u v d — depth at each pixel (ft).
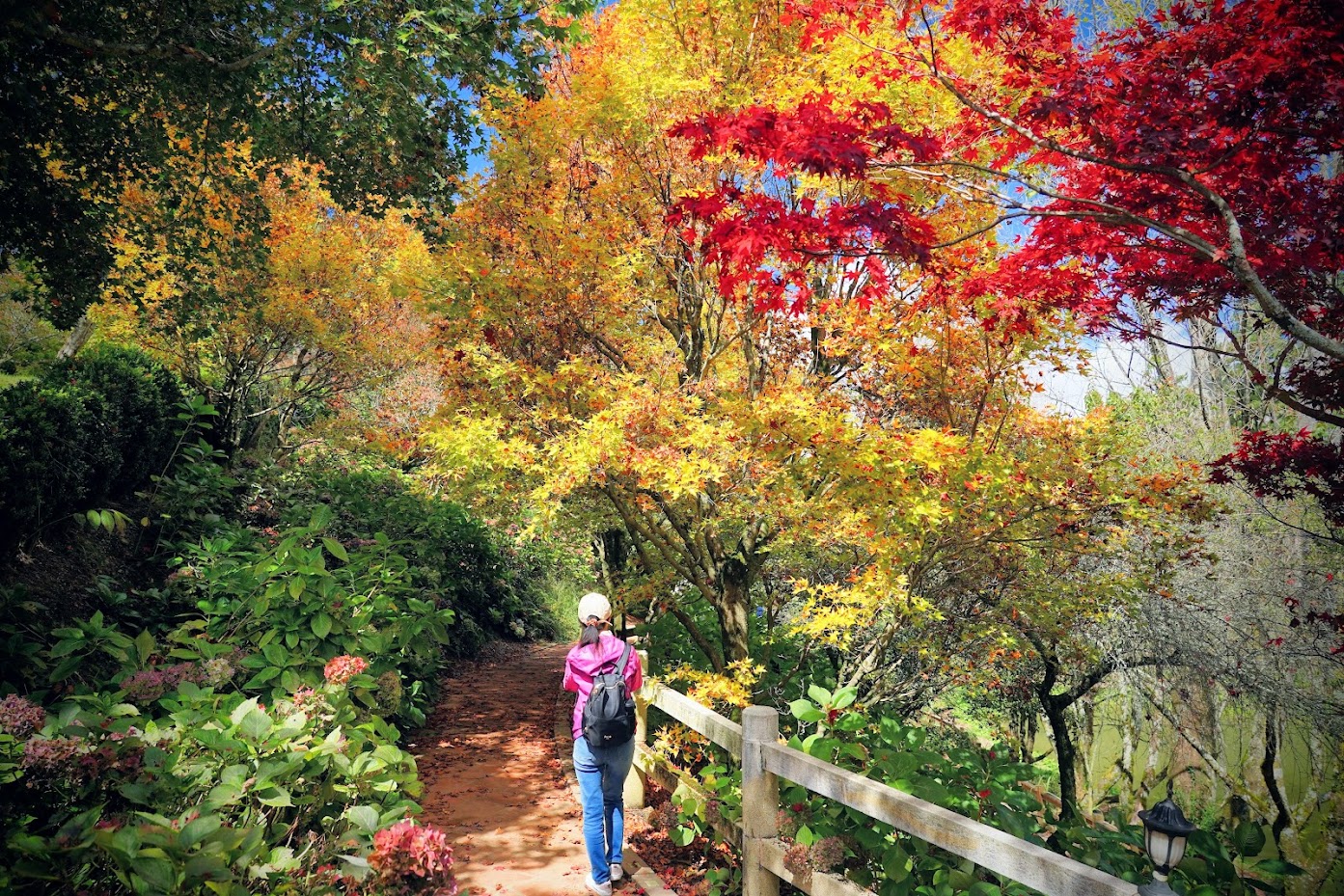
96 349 27.14
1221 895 12.32
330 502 35.45
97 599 20.77
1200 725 37.91
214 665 15.14
